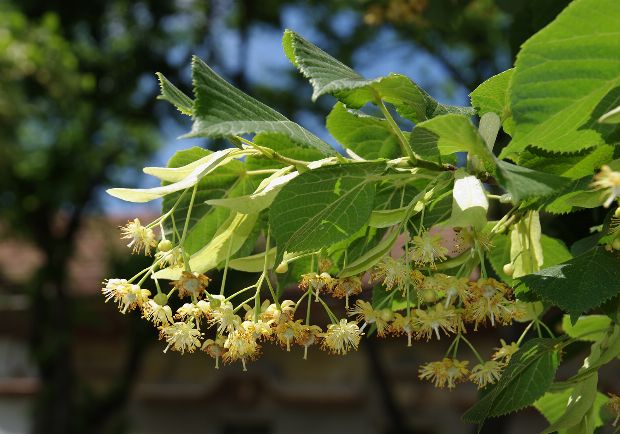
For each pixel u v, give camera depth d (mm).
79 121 3779
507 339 969
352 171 652
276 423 3809
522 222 698
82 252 3977
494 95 692
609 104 604
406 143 665
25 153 3619
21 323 3863
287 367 3826
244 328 643
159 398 3908
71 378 3512
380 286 726
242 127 620
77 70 3793
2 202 3637
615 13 578
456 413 3602
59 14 3744
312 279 664
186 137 611
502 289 645
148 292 657
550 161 668
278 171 667
